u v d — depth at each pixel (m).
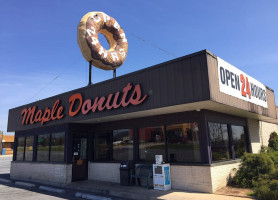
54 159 12.84
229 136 10.60
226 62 8.43
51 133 13.36
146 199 7.93
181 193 8.14
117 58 12.00
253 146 13.07
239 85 9.20
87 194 8.99
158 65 8.27
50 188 10.67
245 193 7.82
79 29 10.94
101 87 10.17
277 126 17.98
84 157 12.65
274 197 6.72
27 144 15.41
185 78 7.55
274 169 8.88
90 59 11.09
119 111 9.24
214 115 9.45
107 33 12.77
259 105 11.10
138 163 10.23
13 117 16.28
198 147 8.70
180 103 7.53
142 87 8.63
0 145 47.56
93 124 12.83
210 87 7.06
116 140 11.61
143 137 10.44
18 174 15.22
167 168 8.98
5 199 8.78
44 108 13.44
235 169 9.79
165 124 9.67
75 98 11.28
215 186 8.29
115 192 8.99
